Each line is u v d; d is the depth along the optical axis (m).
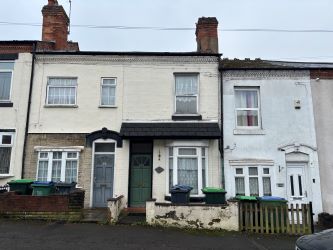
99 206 14.08
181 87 15.20
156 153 14.30
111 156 14.49
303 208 10.95
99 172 14.38
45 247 8.30
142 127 14.35
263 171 14.38
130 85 14.99
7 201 11.20
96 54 15.11
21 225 10.32
